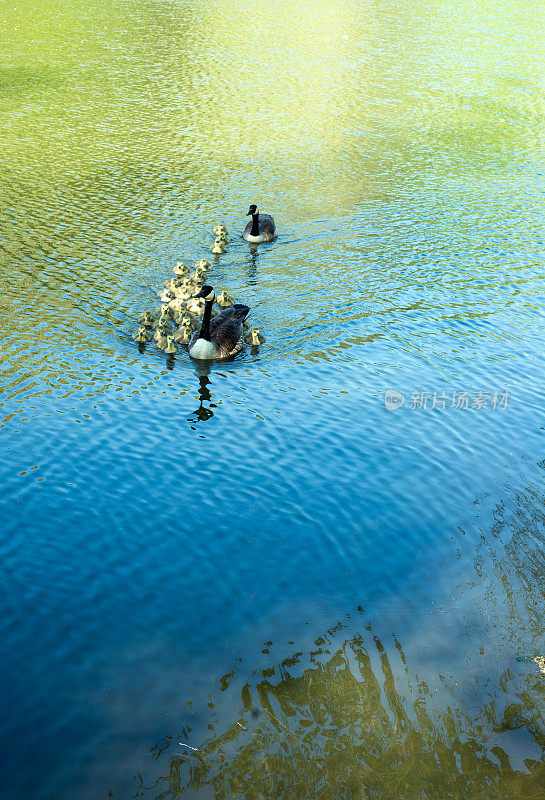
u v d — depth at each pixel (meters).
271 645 13.99
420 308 27.80
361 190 38.75
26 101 47.00
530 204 38.16
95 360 23.86
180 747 12.02
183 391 22.64
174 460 19.31
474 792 11.33
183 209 35.31
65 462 18.95
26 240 31.16
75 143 41.66
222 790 11.35
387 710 12.63
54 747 12.02
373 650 13.88
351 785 11.41
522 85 57.16
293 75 56.03
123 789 11.38
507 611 14.86
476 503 18.09
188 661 13.63
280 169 40.56
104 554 16.17
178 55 58.62
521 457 19.88
